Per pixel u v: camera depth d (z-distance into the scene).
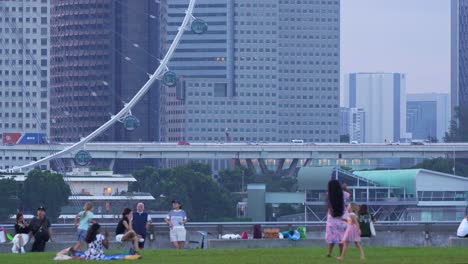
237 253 106.56
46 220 119.75
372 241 133.62
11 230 139.50
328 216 100.00
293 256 102.31
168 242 132.62
